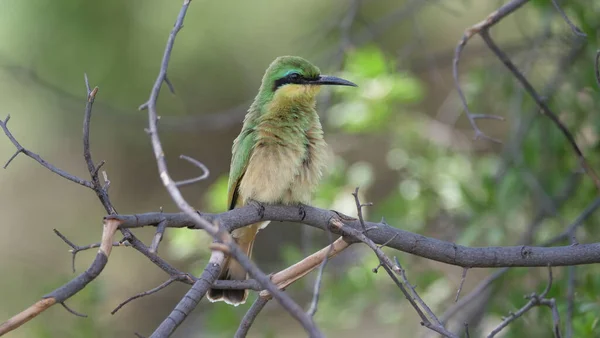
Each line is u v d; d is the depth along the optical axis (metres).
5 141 20.94
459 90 9.05
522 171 11.63
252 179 9.64
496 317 11.70
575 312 9.80
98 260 5.79
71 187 22.19
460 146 14.49
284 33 20.42
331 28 14.70
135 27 19.70
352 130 13.24
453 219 13.17
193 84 20.47
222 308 12.42
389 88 12.91
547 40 12.70
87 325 12.05
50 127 20.92
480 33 9.20
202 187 22.31
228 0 20.33
